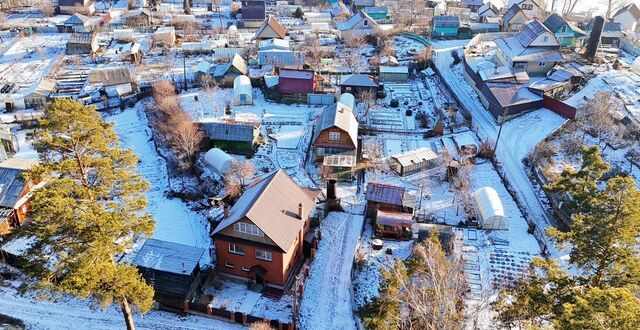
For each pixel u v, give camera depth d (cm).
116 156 3516
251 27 12231
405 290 3584
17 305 4300
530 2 11875
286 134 7200
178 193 5828
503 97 7506
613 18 11300
